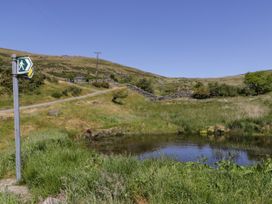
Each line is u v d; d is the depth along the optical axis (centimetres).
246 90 4491
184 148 1703
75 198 401
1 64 4284
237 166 582
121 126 2416
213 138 2086
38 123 2164
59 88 4234
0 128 1852
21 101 3145
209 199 399
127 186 441
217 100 3916
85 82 5456
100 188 429
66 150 761
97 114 2758
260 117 2481
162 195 405
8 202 404
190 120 2641
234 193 423
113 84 5612
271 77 4538
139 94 4591
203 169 575
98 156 755
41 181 543
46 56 13875
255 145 1770
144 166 590
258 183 452
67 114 2564
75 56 15125
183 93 4728
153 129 2459
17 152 589
